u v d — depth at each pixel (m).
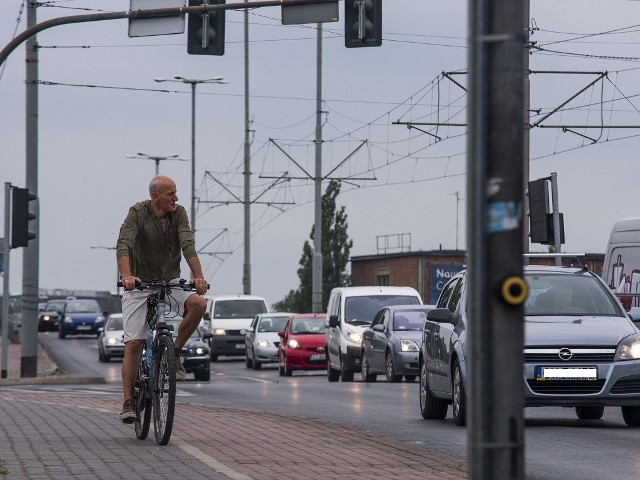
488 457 11.70
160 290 29.77
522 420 11.77
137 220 29.80
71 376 83.19
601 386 37.03
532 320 38.72
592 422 40.53
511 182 11.77
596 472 27.52
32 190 84.62
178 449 28.80
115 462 26.22
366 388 65.62
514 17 11.84
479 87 11.77
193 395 59.97
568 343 37.09
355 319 88.75
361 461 27.59
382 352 79.88
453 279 43.50
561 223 64.19
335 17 53.34
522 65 11.85
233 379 94.62
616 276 63.25
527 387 36.97
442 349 40.25
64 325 178.88
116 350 118.50
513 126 11.79
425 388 42.44
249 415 40.69
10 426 35.50
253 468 25.84
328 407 48.53
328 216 192.25
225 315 135.25
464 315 39.22
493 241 11.73
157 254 30.02
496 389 11.73
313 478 24.38
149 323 30.12
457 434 36.25
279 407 48.59
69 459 26.72
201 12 55.16
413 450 29.98
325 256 191.50
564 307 39.75
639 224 62.28
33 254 84.31
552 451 31.55
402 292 90.94
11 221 77.56
